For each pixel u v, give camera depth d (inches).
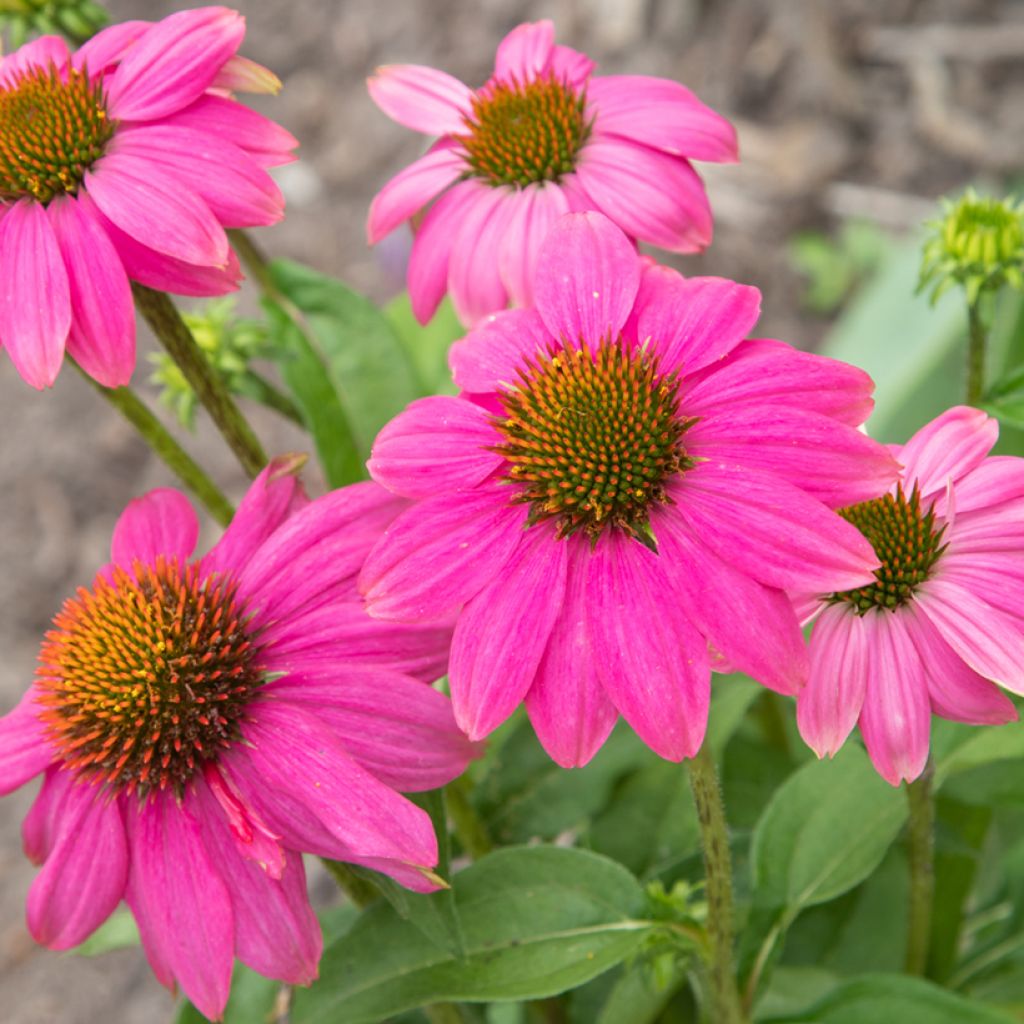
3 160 24.9
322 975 24.5
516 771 27.5
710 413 22.8
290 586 24.1
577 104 26.4
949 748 25.5
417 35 54.4
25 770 24.1
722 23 52.2
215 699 23.7
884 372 38.1
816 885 25.7
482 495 23.0
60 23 28.2
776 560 22.1
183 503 25.1
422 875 22.9
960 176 48.7
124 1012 38.3
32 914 23.8
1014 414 25.9
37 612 45.2
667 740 22.1
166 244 24.3
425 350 33.4
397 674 23.5
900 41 51.5
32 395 50.8
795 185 49.4
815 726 23.0
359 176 52.4
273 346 28.8
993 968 28.6
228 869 23.5
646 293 23.6
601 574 22.6
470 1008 27.3
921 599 23.1
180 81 25.0
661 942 24.8
